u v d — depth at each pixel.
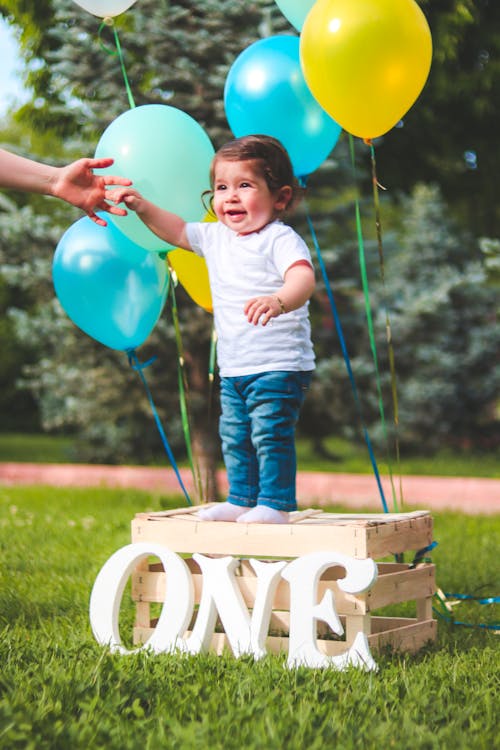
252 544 3.42
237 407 3.62
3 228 9.17
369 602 3.29
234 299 3.55
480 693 2.89
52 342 10.84
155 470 13.35
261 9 7.57
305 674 3.00
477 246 15.25
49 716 2.62
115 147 3.92
